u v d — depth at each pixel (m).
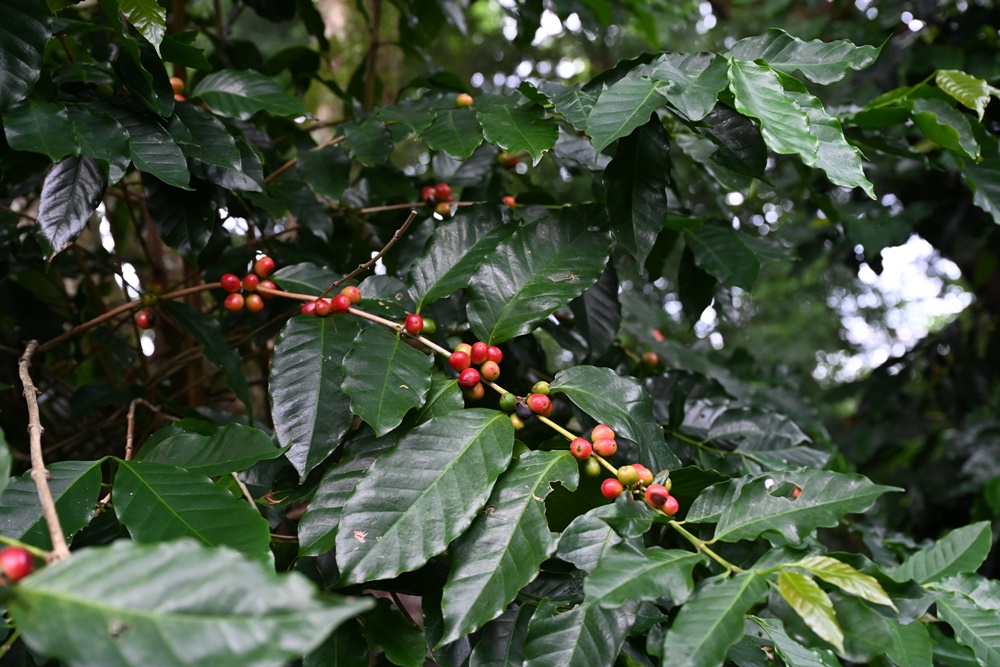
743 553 1.40
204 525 0.97
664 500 1.03
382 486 1.05
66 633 0.61
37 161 1.66
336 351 1.25
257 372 2.52
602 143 1.10
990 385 3.32
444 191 1.87
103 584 0.64
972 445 3.08
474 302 1.28
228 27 2.36
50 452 1.87
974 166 1.62
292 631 0.60
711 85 1.16
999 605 1.18
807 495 1.04
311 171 1.74
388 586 1.18
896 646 0.98
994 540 2.81
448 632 0.96
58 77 1.33
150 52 1.33
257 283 1.45
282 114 1.58
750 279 1.65
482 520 1.05
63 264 1.99
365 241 2.10
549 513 1.24
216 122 1.39
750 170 1.29
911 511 3.31
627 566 0.91
